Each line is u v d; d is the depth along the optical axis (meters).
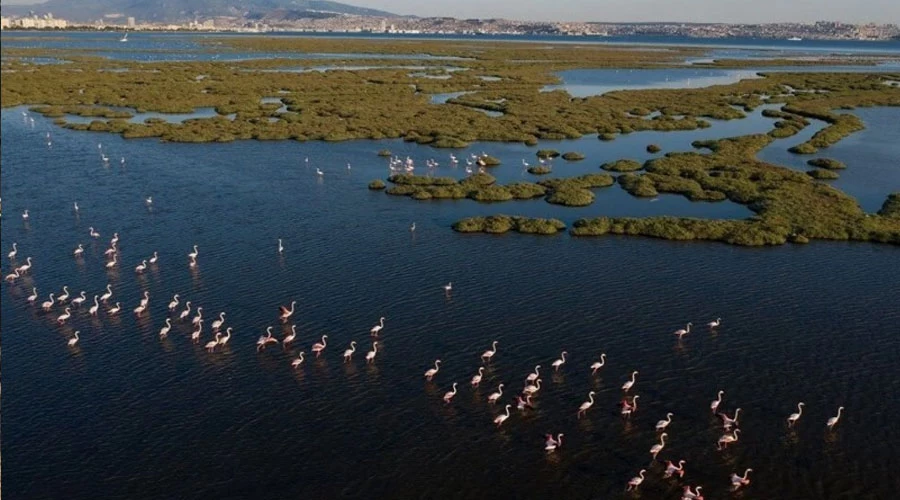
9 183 104.81
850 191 100.00
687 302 65.44
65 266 74.81
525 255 77.12
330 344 58.53
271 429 47.50
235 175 109.75
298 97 187.38
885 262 74.31
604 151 127.19
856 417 48.03
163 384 52.69
